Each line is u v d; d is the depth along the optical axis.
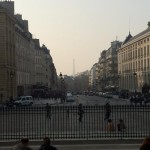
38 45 169.50
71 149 22.77
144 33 126.25
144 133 26.86
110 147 23.11
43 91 133.25
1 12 83.75
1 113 32.03
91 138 25.05
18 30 106.19
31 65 137.12
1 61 83.56
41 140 24.30
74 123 34.09
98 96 163.38
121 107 30.00
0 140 24.70
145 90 102.19
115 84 186.38
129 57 148.75
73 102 92.44
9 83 88.56
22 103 71.38
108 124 28.61
